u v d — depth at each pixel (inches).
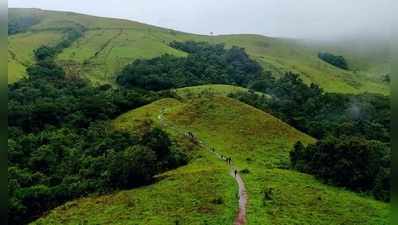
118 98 4904.0
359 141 2839.6
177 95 5462.6
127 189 2610.7
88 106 4520.2
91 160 3115.2
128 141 3499.0
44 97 5049.2
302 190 2495.1
